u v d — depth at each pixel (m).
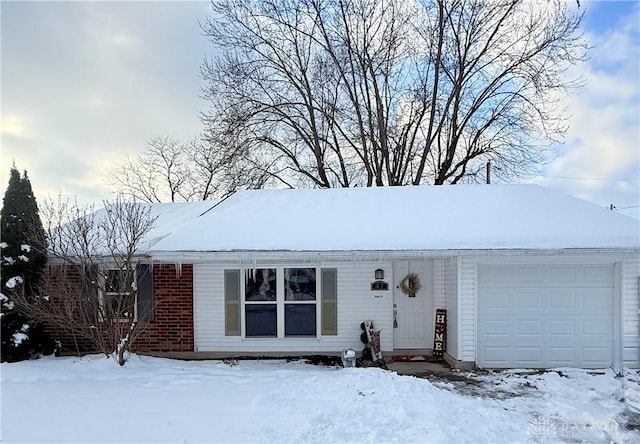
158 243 9.59
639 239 8.80
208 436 4.93
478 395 7.21
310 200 11.84
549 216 9.88
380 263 10.43
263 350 10.42
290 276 10.51
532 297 9.23
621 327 8.96
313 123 21.69
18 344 9.12
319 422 5.30
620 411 6.33
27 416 5.65
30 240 9.45
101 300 9.37
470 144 21.23
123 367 8.62
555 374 8.51
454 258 9.47
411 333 10.70
